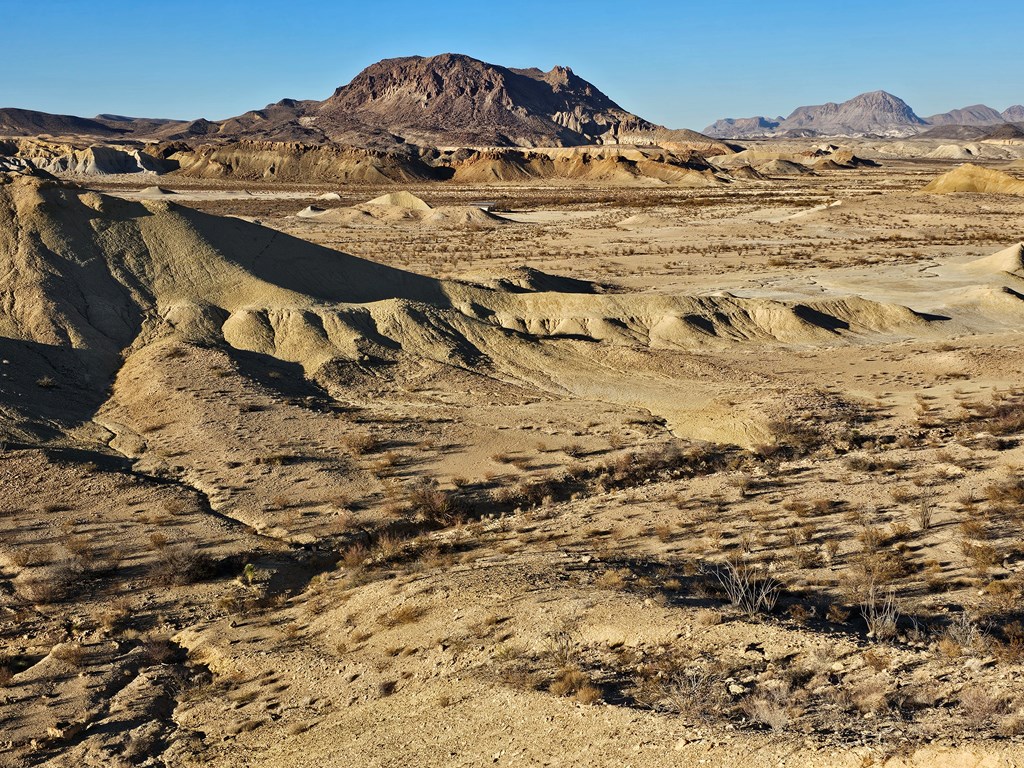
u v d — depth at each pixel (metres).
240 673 17.31
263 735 14.70
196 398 35.41
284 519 25.67
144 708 16.33
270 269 50.88
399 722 13.84
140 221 49.44
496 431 33.97
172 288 46.50
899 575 17.81
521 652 15.10
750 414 35.44
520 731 12.56
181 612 20.69
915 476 25.50
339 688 15.74
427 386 40.25
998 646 13.17
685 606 15.84
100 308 43.06
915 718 10.85
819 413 35.53
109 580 22.30
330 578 22.00
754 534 21.52
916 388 40.56
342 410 36.41
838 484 25.39
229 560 23.12
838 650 13.38
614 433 33.84
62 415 33.53
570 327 51.03
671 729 11.50
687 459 30.42
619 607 15.95
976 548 18.50
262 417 34.25
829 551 19.59
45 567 22.66
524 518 25.20
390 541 24.02
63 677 17.64
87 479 28.08
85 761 14.63
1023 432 30.41
